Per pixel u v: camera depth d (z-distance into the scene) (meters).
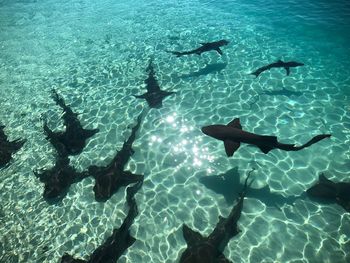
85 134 9.98
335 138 9.30
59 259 7.02
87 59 14.66
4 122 11.34
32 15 21.19
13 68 14.73
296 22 15.91
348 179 8.20
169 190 8.26
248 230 7.22
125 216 7.75
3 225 7.89
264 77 11.95
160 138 9.75
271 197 7.90
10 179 9.11
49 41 16.97
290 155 8.93
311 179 8.27
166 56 13.92
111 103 11.45
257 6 18.25
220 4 19.09
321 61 12.73
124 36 16.38
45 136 10.48
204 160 8.97
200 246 6.36
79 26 18.39
